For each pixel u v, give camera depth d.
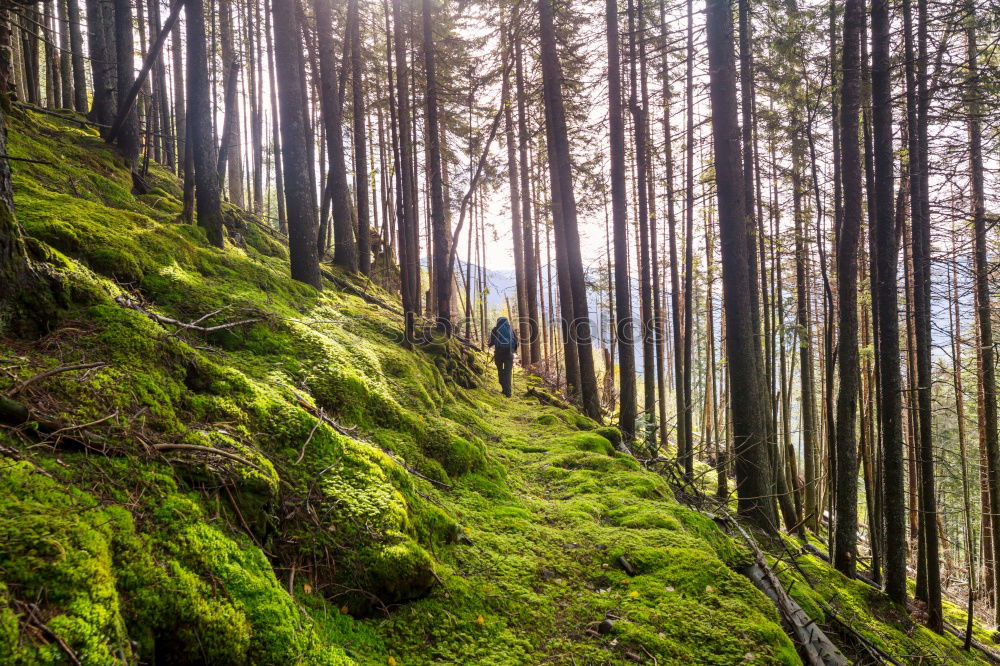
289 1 7.51
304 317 5.96
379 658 2.68
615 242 10.52
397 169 11.60
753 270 9.80
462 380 10.63
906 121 8.30
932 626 7.62
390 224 20.80
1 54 8.17
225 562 2.26
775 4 9.55
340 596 2.88
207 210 7.45
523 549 4.28
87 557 1.71
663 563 4.30
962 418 10.30
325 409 4.36
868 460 9.60
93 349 2.84
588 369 11.55
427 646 2.93
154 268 4.73
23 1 6.62
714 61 7.95
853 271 7.41
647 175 14.85
